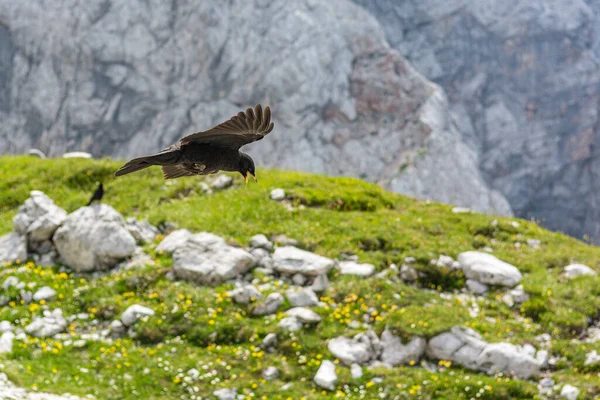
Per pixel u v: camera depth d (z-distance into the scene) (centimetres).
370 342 1823
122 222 2242
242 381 1673
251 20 11875
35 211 2241
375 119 12075
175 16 11781
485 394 1672
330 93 11975
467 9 13912
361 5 13762
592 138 13800
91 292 1992
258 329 1847
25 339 1772
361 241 2334
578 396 1680
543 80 14012
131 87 11775
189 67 11825
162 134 11788
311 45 11950
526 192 13775
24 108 11938
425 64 13925
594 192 13812
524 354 1809
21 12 11906
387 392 1664
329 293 2027
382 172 11719
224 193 2644
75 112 11775
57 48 11831
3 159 3077
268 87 11794
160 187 2706
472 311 2027
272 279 2081
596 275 2223
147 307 1923
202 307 1927
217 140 738
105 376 1648
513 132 13812
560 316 1995
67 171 2847
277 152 11681
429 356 1828
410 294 2047
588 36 14400
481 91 13988
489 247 2458
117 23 11700
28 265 2097
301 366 1739
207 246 2125
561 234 2661
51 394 1492
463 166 11812
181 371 1686
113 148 11888
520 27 13975
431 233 2491
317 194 2669
